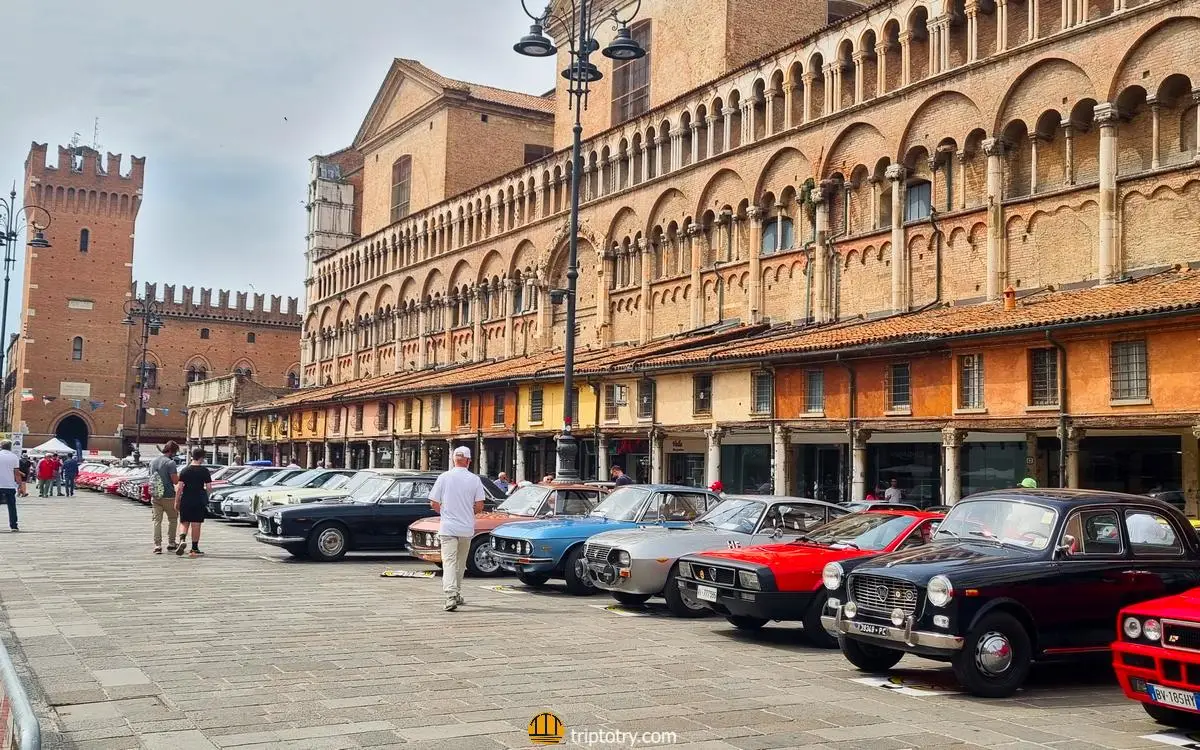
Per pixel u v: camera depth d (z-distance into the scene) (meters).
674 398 31.45
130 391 100.44
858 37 31.22
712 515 16.55
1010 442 24.23
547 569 17.45
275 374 108.06
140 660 10.65
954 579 10.24
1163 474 21.73
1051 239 25.66
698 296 37.25
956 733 8.62
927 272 28.80
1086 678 11.74
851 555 13.04
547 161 47.69
